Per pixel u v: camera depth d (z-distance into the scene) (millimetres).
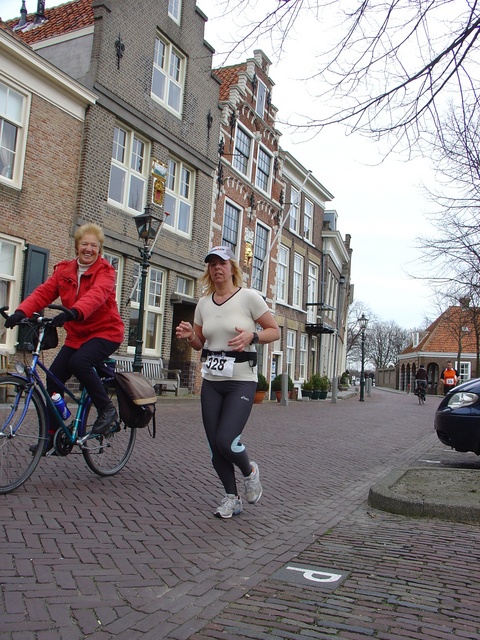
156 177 15148
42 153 11867
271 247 22312
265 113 21734
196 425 10039
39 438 4496
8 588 2820
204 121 17297
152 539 3771
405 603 2975
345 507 5195
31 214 11625
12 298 11359
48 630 2477
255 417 13281
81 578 3033
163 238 15523
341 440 10203
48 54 13875
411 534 4273
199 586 3098
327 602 2957
